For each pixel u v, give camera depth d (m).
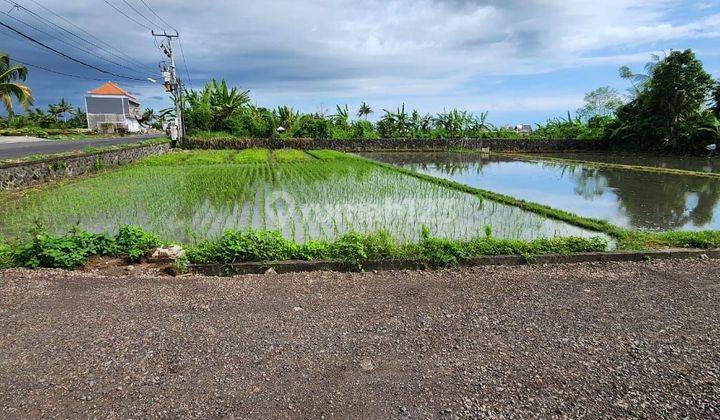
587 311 4.10
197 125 32.09
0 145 22.89
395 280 4.92
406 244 6.06
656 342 3.52
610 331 3.70
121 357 3.17
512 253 5.76
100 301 4.17
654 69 26.94
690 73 25.69
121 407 2.63
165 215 8.78
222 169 16.83
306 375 2.99
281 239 5.75
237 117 33.31
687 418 2.62
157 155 23.19
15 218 8.50
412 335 3.57
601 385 2.93
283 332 3.59
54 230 7.66
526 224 8.36
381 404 2.70
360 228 7.89
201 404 2.67
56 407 2.62
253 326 3.69
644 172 17.84
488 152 30.31
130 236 5.70
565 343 3.48
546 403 2.73
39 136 34.97
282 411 2.62
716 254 6.09
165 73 27.80
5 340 3.39
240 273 5.29
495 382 2.94
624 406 2.71
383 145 31.62
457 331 3.65
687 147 26.53
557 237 6.46
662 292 4.61
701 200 11.41
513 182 15.05
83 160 15.23
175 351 3.26
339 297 4.37
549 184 14.55
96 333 3.52
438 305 4.20
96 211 9.12
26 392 2.76
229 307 4.08
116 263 5.38
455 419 2.57
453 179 15.91
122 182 13.08
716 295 4.55
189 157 22.09
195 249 5.57
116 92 59.84
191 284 4.69
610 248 6.41
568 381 2.96
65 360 3.12
